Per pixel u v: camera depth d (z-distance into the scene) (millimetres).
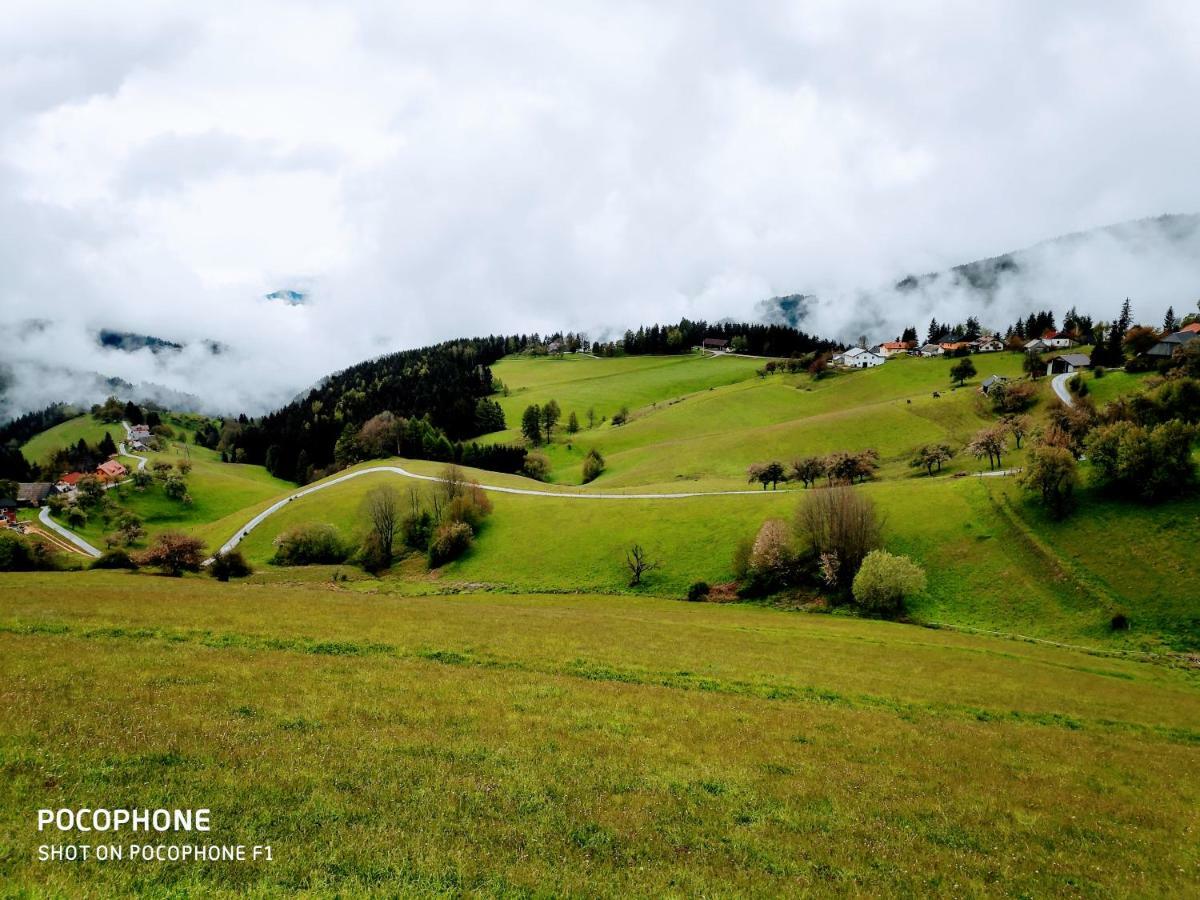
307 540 104312
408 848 15273
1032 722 34938
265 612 40406
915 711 33625
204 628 34469
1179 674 52844
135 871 13352
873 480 116750
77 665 25719
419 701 25750
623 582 85938
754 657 42469
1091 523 75312
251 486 194500
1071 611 65625
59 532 148500
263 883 13438
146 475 175500
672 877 15484
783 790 21094
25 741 18203
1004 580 71750
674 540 92750
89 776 16797
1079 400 133750
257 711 22719
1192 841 21047
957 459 121750
